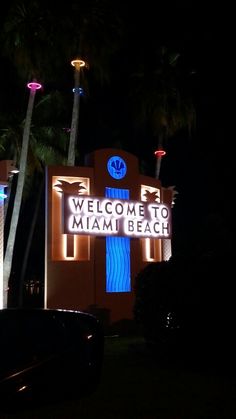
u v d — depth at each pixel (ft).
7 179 65.31
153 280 46.03
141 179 76.64
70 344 16.97
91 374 16.76
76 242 67.26
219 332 40.57
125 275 71.10
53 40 84.07
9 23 84.58
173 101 107.65
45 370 15.96
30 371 15.78
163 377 35.27
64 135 110.01
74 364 16.58
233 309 39.93
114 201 69.41
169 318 44.21
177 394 30.01
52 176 66.90
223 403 27.86
